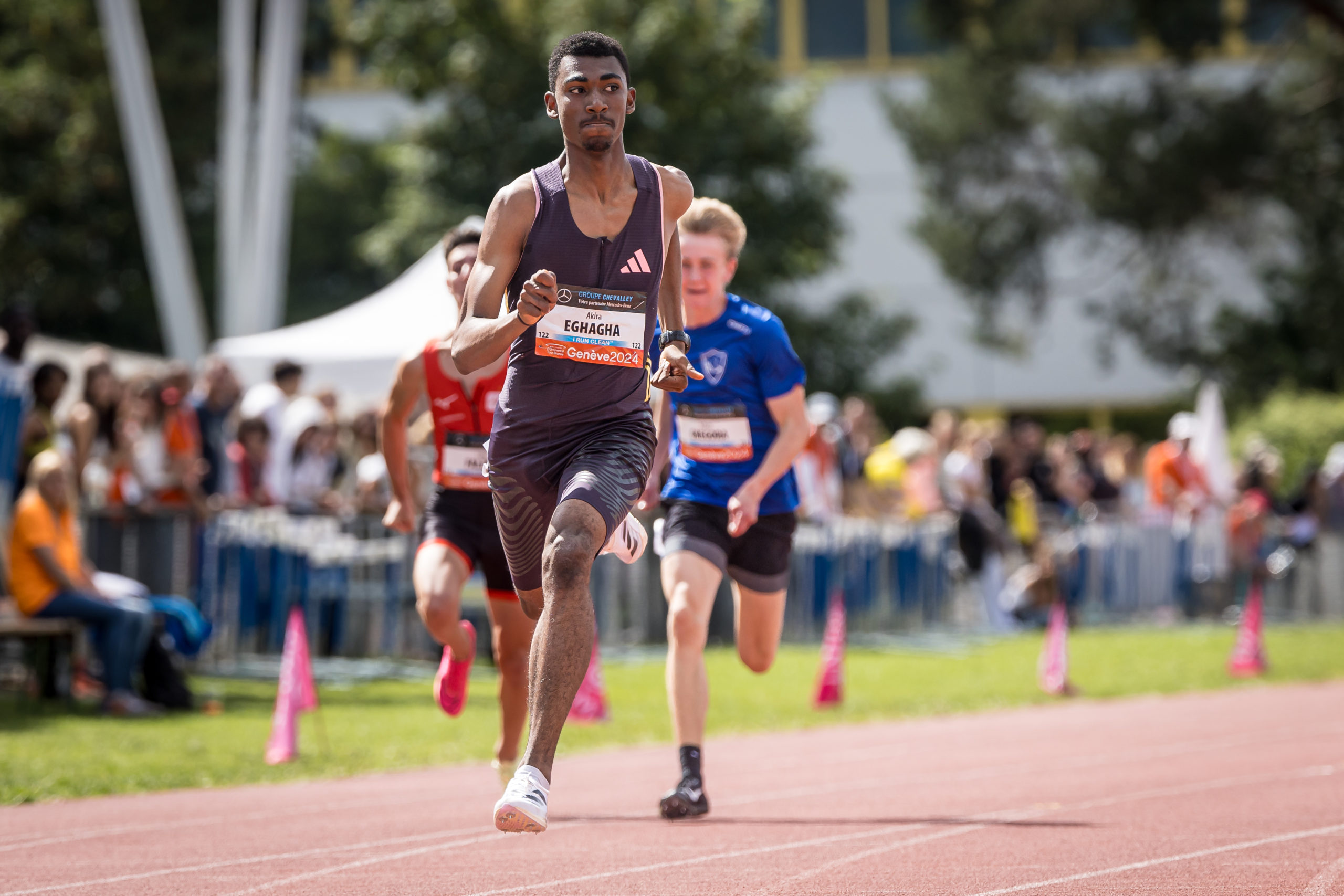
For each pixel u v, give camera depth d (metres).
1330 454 70.75
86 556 32.38
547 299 11.48
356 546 37.25
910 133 92.38
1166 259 92.38
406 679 35.19
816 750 24.05
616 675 36.12
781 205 83.88
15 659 32.25
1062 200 90.81
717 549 17.83
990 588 49.09
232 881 13.47
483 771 21.66
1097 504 56.25
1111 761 22.06
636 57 78.50
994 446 52.66
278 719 22.59
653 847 15.10
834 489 45.38
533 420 12.76
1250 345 93.31
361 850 15.09
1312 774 20.16
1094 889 12.73
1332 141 86.19
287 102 61.91
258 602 35.38
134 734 25.22
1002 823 16.39
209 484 36.38
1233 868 13.59
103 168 103.75
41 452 30.75
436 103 87.00
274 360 44.22
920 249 107.38
